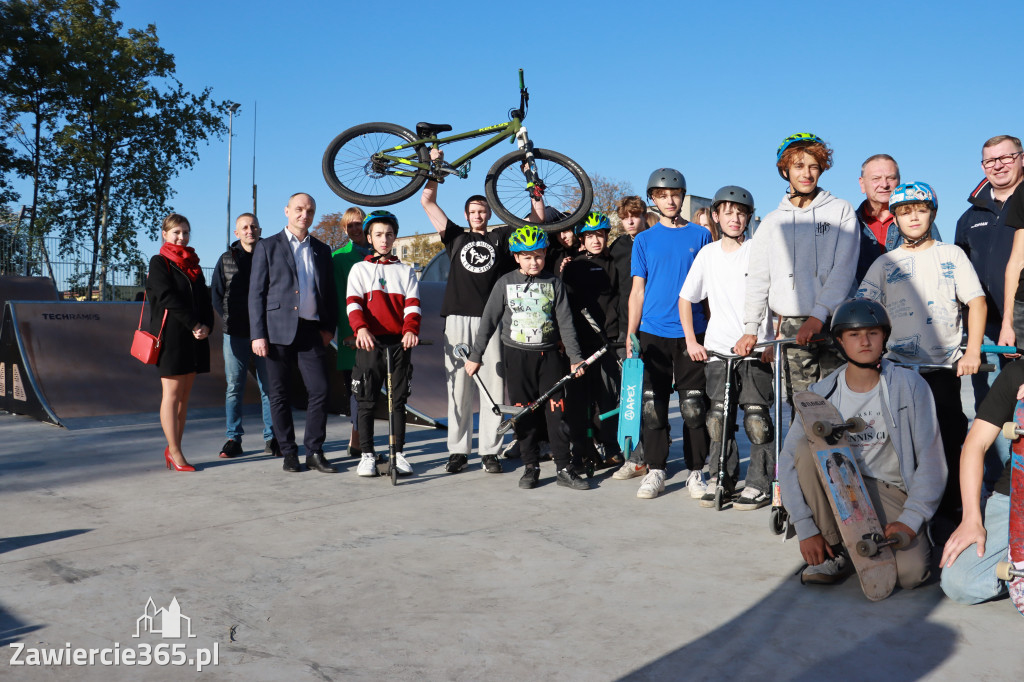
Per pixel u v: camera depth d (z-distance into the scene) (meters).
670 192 4.75
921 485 2.89
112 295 18.38
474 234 5.43
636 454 5.08
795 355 3.86
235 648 2.44
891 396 2.96
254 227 6.11
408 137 5.81
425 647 2.44
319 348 5.36
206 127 30.25
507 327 4.84
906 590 2.91
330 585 3.00
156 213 30.00
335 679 2.22
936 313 3.48
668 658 2.35
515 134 5.53
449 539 3.60
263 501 4.42
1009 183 3.88
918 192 3.45
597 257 5.48
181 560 3.32
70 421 7.15
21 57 26.39
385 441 6.55
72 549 3.49
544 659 2.35
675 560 3.28
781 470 3.04
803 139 3.82
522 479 4.79
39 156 28.41
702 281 4.41
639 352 4.57
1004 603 2.77
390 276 5.20
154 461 5.65
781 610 2.72
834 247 3.81
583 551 3.41
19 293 17.12
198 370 5.32
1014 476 2.61
